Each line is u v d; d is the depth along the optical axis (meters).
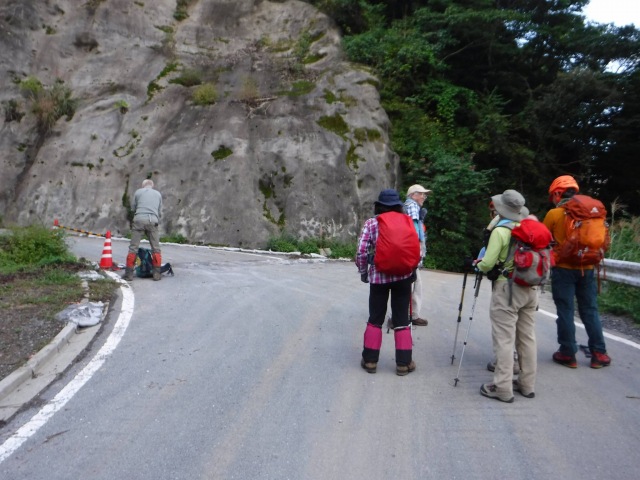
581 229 5.54
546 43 26.20
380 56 21.91
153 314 7.54
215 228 17.73
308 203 17.98
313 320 7.38
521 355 4.89
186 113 20.88
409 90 22.08
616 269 9.14
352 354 5.99
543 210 23.23
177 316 7.45
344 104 19.81
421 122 20.88
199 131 19.91
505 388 4.73
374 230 5.38
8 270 9.76
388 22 25.45
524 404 4.71
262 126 19.66
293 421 4.29
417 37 22.70
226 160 18.83
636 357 6.14
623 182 26.56
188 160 19.22
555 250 5.74
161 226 18.20
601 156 26.27
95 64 23.31
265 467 3.59
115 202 19.31
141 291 9.03
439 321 7.58
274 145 19.05
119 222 19.00
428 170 19.17
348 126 19.38
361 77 20.64
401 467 3.61
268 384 5.06
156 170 19.38
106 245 11.18
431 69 22.33
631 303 8.57
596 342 5.73
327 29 23.34
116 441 3.94
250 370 5.42
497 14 22.41
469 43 23.84
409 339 5.39
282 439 3.98
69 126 21.17
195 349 6.05
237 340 6.40
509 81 25.62
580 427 4.25
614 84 23.50
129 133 20.78
